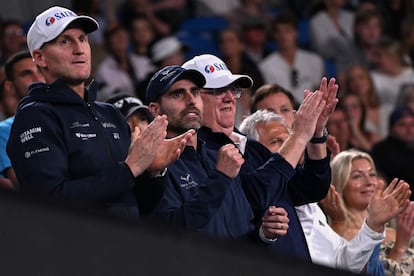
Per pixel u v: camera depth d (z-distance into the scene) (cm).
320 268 834
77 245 750
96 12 2930
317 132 1573
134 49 2889
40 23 1338
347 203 1803
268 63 2980
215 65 1570
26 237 741
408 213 1756
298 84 2995
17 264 738
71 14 1345
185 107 1459
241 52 2956
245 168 1565
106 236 757
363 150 2662
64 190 1254
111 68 2798
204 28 3081
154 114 1486
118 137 1345
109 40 2823
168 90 1462
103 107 1359
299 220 1605
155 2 3038
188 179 1441
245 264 794
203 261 779
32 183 1267
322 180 1596
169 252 771
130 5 2991
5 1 2759
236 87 1578
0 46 2569
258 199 1513
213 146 1538
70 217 750
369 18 3172
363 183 1797
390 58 3106
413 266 1773
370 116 2952
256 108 1880
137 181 1330
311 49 3183
